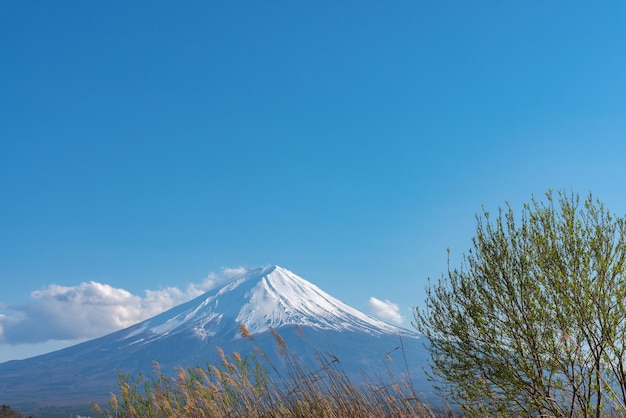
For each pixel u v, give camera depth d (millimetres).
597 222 9516
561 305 9461
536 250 9797
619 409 8781
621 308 9062
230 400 10695
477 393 9992
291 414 10039
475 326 10297
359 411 9656
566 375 9305
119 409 10852
